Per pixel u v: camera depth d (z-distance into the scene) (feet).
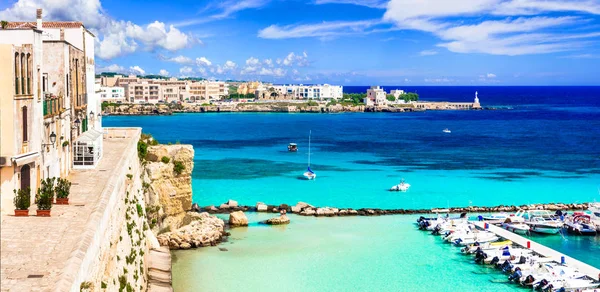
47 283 81.71
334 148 654.94
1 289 78.79
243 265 230.89
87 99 230.48
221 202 357.20
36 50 146.20
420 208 345.92
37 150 146.00
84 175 186.50
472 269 233.14
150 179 258.16
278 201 361.30
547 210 333.21
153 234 242.58
